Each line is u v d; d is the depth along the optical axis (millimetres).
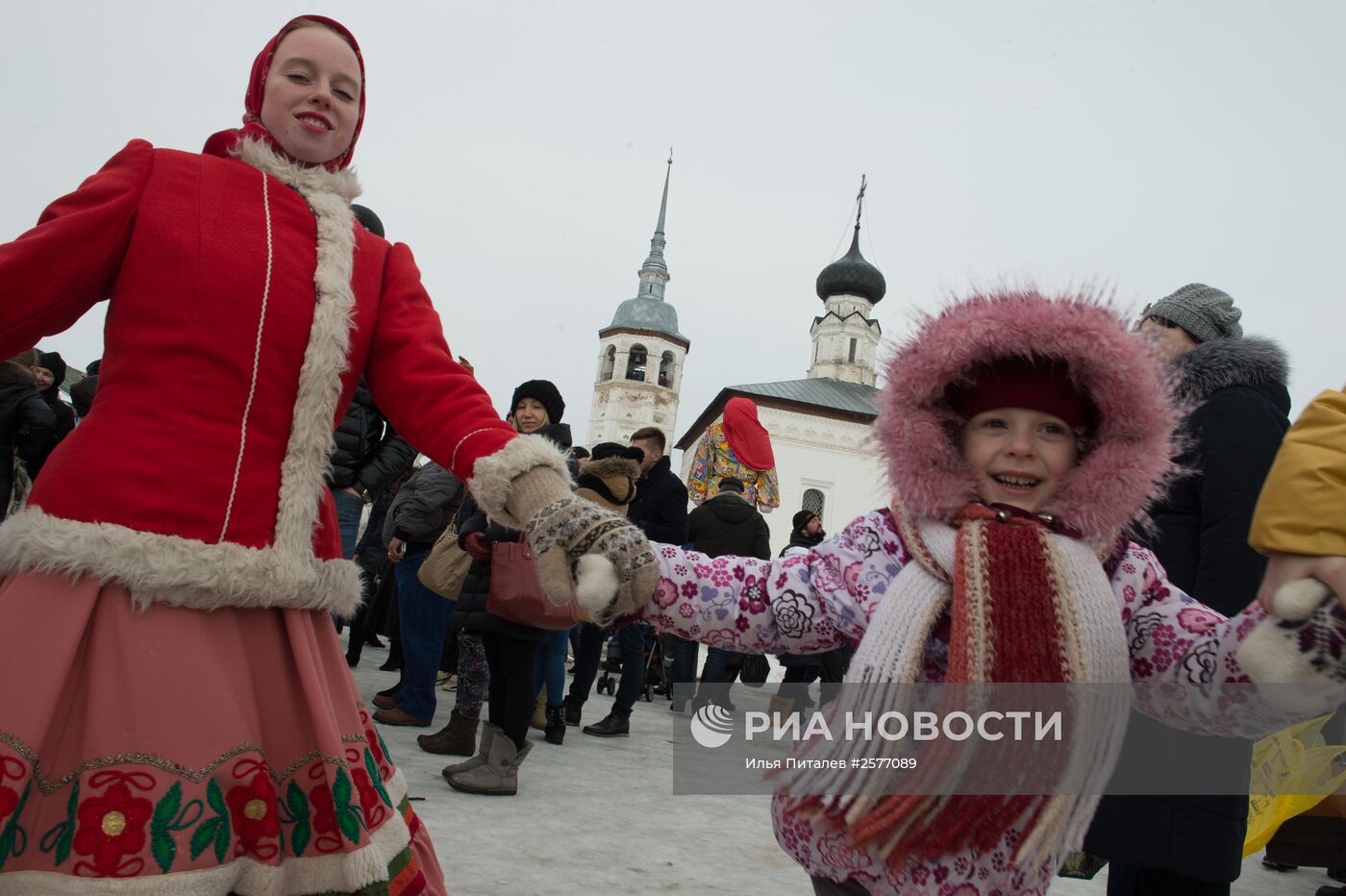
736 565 1646
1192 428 2363
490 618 3598
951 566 1545
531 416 4691
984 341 1583
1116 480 1592
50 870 1261
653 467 5930
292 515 1507
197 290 1494
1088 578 1514
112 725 1312
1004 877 1472
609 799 3816
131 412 1448
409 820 1643
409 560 4797
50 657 1312
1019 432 1649
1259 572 2234
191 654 1374
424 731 4777
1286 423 2400
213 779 1338
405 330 1728
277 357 1540
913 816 1445
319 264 1620
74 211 1478
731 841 3383
